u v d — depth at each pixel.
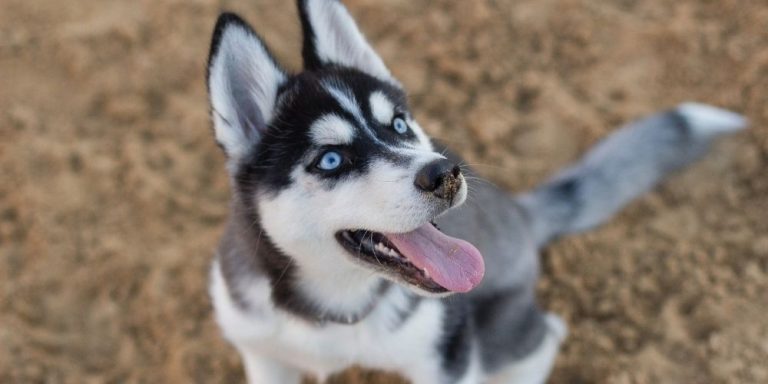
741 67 1.25
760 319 1.02
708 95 1.24
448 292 0.74
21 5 1.39
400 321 0.80
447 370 0.83
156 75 1.29
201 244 1.12
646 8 1.36
